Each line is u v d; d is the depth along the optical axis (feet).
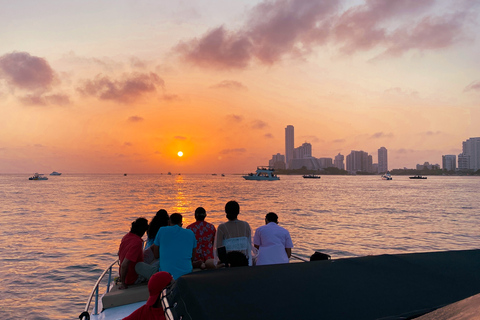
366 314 7.02
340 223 104.27
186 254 19.39
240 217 120.26
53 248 66.85
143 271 19.67
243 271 8.93
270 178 618.85
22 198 215.10
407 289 7.94
